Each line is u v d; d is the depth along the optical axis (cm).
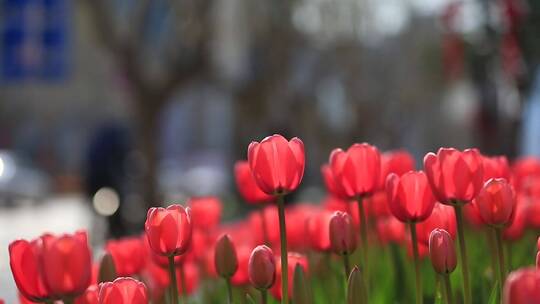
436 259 219
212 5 1809
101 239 1536
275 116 2788
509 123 984
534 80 915
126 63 1730
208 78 2145
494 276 268
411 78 4162
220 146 5238
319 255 343
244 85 2656
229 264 263
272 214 372
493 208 220
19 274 201
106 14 1717
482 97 993
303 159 224
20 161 3238
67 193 4247
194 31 1795
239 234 457
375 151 262
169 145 5294
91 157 1551
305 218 372
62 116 5359
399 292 300
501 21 895
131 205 1595
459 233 226
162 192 1762
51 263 183
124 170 1555
